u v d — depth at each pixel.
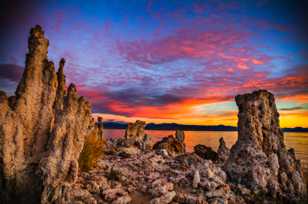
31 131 15.93
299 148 108.06
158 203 15.45
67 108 15.18
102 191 16.05
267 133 21.48
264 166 19.66
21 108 15.58
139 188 17.70
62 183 14.09
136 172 21.19
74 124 15.27
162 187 16.91
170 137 41.22
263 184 19.00
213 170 20.52
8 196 14.20
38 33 16.64
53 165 14.17
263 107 21.78
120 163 24.02
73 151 15.09
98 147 22.00
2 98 14.74
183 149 40.28
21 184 14.69
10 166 14.42
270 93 22.80
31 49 16.53
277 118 22.58
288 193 19.14
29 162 15.32
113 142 37.16
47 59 17.27
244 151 20.72
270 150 21.02
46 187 13.77
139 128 40.97
